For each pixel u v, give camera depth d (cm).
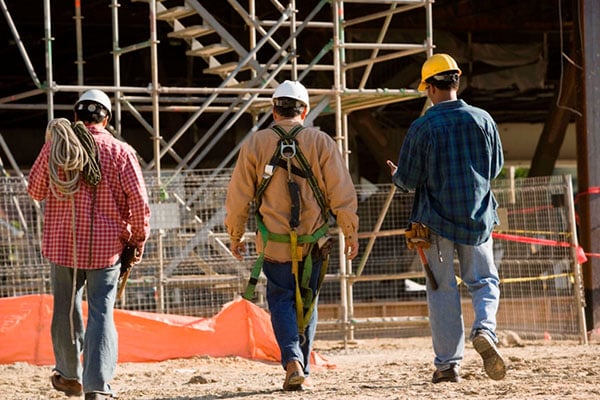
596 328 4244
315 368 2933
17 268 3500
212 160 6231
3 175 3744
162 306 3575
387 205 4178
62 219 1955
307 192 2052
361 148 7025
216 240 3719
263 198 2064
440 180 2048
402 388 2061
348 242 2064
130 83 6206
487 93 6544
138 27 5809
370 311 4794
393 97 4034
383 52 5734
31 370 3084
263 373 2922
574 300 3850
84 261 1938
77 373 2058
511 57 6081
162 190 3575
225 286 3675
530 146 7694
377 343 4066
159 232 3588
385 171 6062
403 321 3966
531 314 3956
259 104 4178
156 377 2830
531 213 3975
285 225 2045
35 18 5431
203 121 6244
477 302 2048
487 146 2059
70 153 1917
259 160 2052
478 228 2047
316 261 2089
